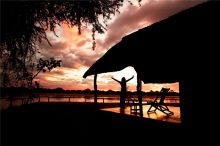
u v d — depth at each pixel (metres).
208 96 4.68
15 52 5.13
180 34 4.68
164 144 5.73
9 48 4.99
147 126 6.54
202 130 4.82
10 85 5.65
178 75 4.93
